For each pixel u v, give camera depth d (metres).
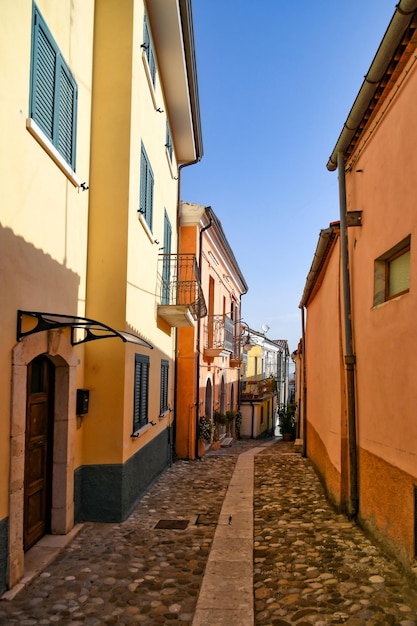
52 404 6.11
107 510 6.84
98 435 6.89
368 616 3.85
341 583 4.49
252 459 12.92
